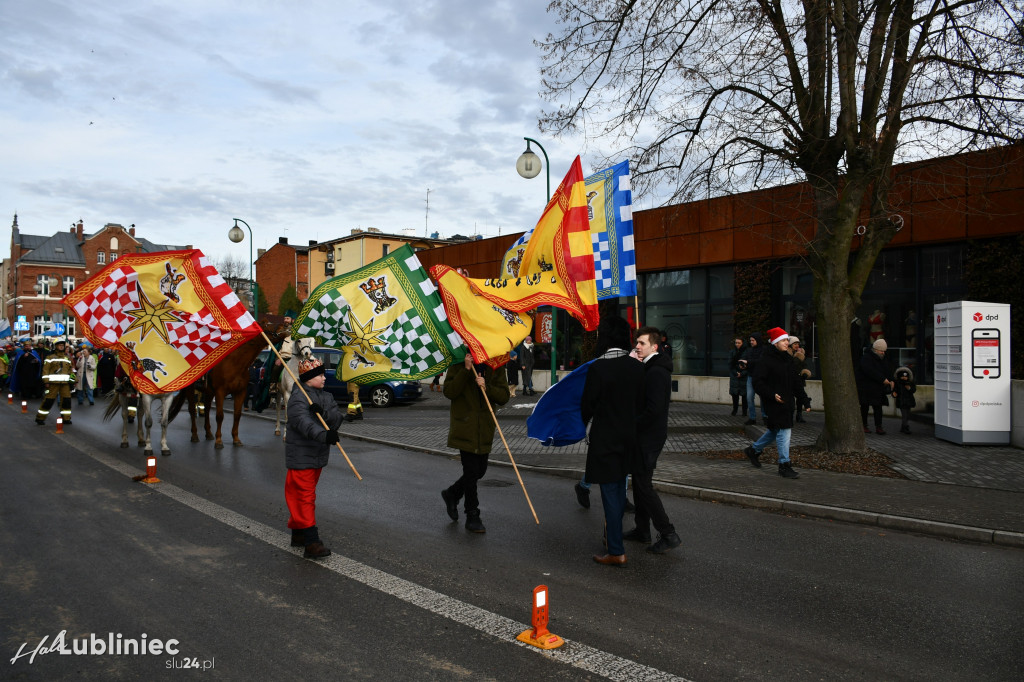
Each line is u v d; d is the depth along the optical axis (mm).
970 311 11516
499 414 17953
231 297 9172
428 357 7215
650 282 21719
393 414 18703
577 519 7531
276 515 7555
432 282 7332
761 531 7105
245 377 13094
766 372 9359
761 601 5082
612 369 5934
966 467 9875
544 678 3859
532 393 22578
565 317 24703
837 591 5312
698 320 20453
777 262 18312
